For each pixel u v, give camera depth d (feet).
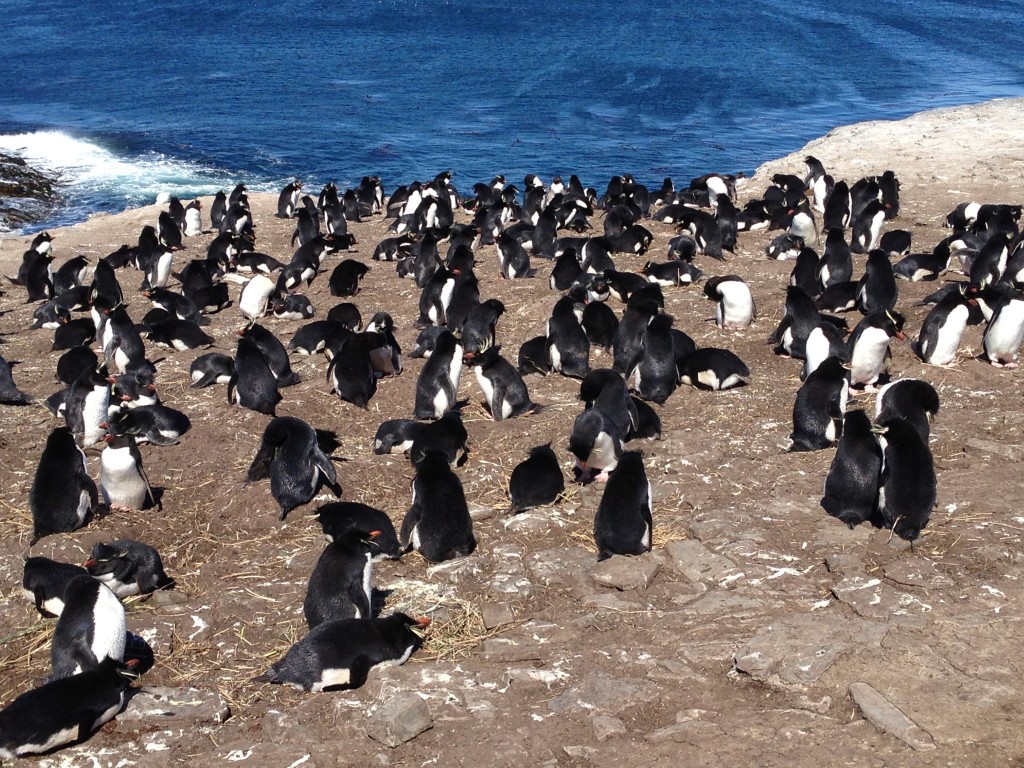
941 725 24.49
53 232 94.38
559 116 174.29
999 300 50.39
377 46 245.04
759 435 43.21
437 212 88.33
